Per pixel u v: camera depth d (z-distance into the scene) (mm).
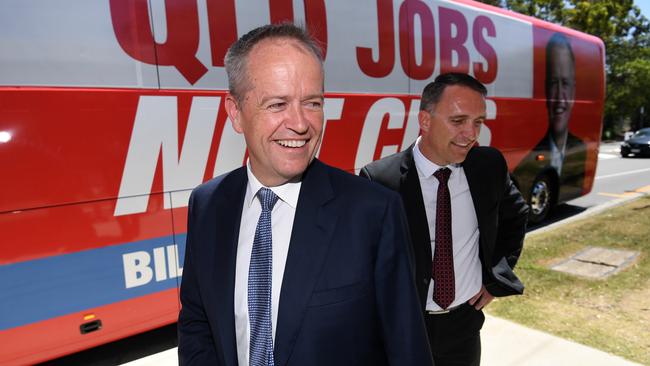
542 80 6457
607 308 3900
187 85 3172
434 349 2008
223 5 3322
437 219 1956
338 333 1142
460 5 5207
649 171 14781
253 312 1206
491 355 3168
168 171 3133
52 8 2666
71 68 2729
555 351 3188
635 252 5316
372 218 1189
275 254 1232
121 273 3002
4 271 2588
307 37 1163
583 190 7746
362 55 4266
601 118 7863
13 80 2553
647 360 3082
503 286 1998
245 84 1143
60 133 2705
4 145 2541
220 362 1282
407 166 2000
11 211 2584
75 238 2803
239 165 3459
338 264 1153
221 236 1313
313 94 1130
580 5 27250
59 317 2795
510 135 6062
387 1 4453
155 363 3289
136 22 2953
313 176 1250
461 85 1807
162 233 3146
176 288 3254
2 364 2633
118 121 2904
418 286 1882
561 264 5027
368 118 4352
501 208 2127
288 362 1137
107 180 2893
